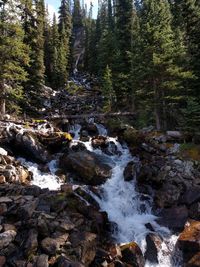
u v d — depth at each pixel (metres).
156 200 22.50
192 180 23.09
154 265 17.73
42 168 25.64
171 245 18.48
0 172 21.86
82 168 24.98
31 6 42.19
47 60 65.31
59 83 61.97
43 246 15.91
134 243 18.03
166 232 19.52
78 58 96.50
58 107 48.97
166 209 21.48
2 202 18.36
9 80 33.31
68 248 16.42
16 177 22.19
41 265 14.95
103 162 26.61
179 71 31.03
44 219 17.31
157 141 27.66
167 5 54.41
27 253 15.49
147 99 32.47
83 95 57.69
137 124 37.16
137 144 29.34
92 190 22.80
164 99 31.75
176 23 48.09
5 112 35.59
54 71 62.66
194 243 17.45
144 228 19.97
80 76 78.25
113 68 45.38
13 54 31.62
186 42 34.59
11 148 26.72
